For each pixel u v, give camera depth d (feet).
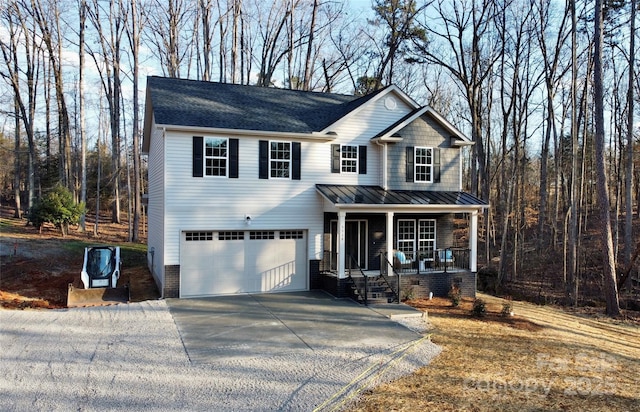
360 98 73.51
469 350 39.99
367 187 66.44
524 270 97.04
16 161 129.80
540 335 47.09
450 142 70.69
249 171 60.03
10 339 39.60
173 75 109.60
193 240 58.34
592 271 89.25
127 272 77.20
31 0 102.78
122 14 111.86
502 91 96.63
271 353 36.81
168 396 28.35
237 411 26.61
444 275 63.82
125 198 162.09
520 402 29.27
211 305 53.72
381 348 38.78
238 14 114.01
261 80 122.42
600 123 63.36
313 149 63.77
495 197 159.33
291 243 63.16
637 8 81.82
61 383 30.07
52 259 78.64
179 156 56.65
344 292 58.75
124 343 38.78
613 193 148.15
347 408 27.45
